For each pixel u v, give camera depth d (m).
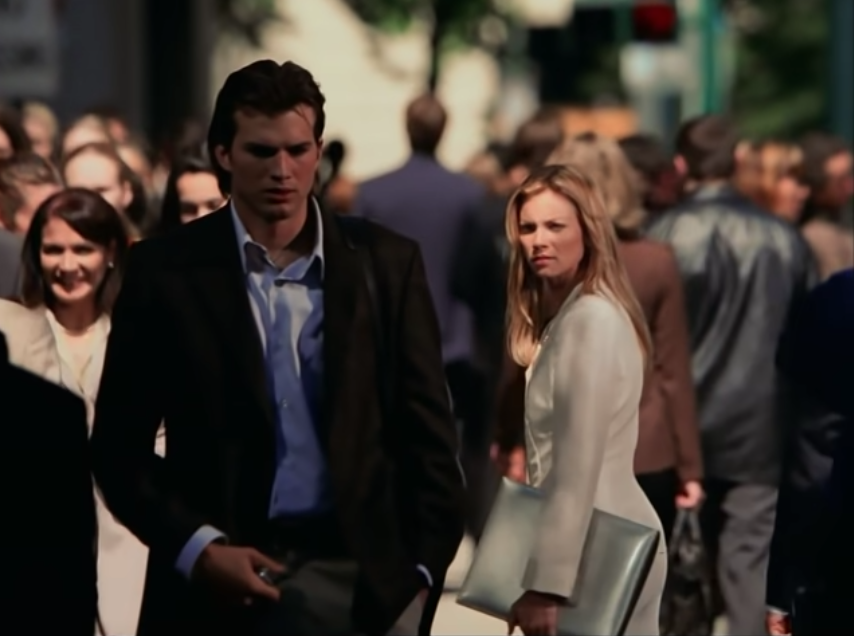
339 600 11.79
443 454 11.92
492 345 23.38
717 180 19.86
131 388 11.91
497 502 13.60
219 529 11.73
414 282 12.04
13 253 17.97
